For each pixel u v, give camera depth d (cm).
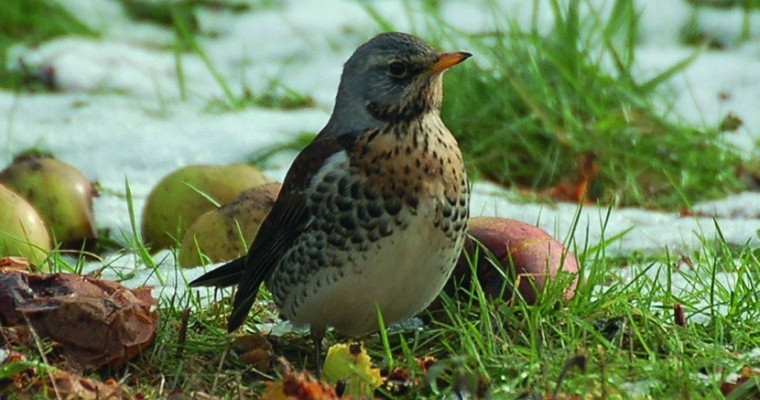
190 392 962
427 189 976
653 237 1321
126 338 999
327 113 1736
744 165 1573
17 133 1670
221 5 2203
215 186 1284
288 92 1789
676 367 957
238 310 1039
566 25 1708
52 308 997
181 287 1144
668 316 1055
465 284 1093
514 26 1706
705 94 1780
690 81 1817
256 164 1602
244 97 1792
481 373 934
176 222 1284
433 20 1995
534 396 898
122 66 1936
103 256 1328
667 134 1591
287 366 965
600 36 1848
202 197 1282
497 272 1087
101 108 1759
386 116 1004
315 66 1934
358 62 1022
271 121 1702
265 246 1036
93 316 996
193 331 1067
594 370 948
